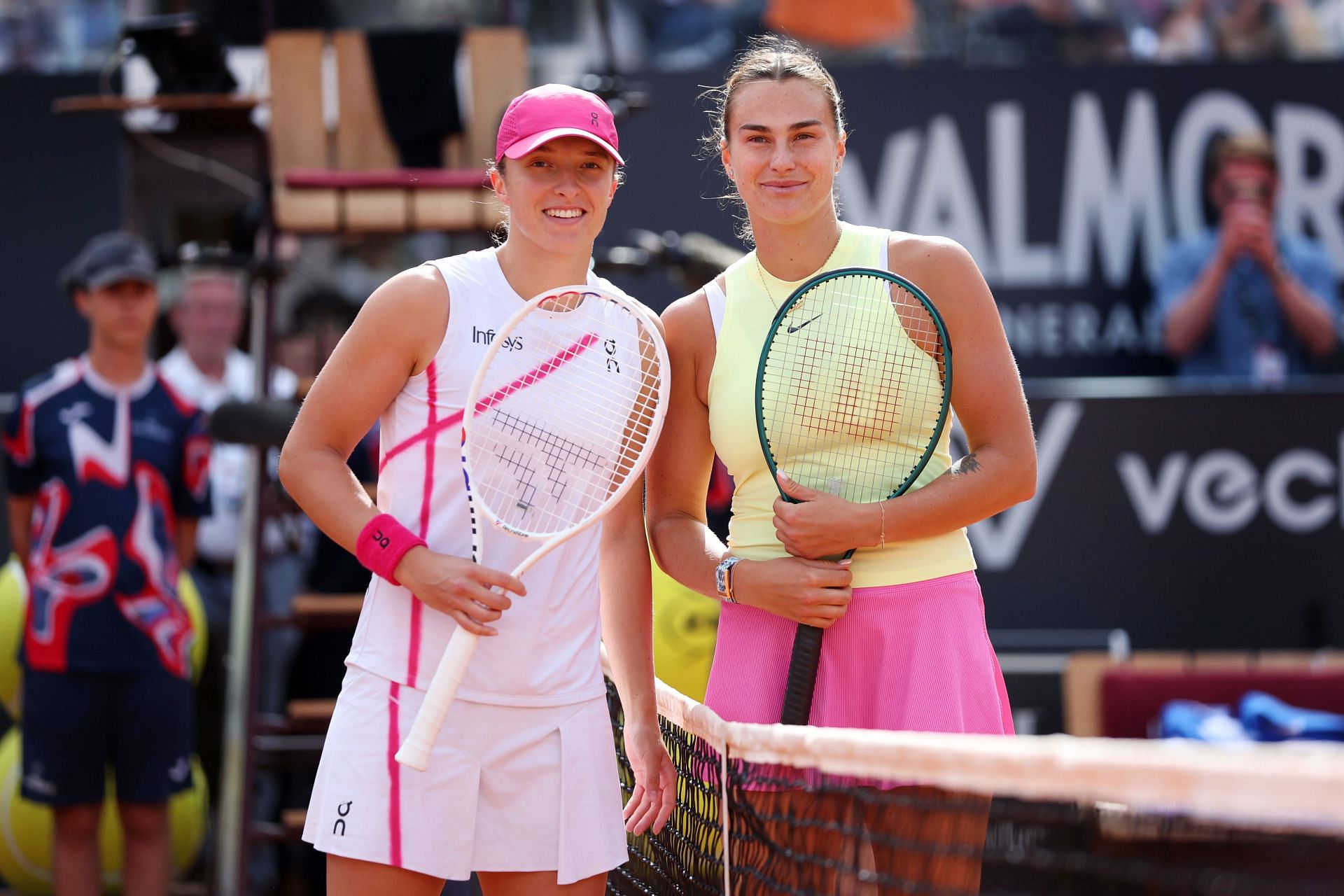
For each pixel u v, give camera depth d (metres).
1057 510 19.34
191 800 18.42
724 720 8.80
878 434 8.81
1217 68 21.61
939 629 8.64
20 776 17.47
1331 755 4.36
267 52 18.91
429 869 7.74
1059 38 24.44
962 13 24.47
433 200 18.34
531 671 7.94
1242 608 19.27
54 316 20.83
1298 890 5.24
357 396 7.92
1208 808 4.43
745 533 9.06
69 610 16.53
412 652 7.82
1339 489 19.34
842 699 8.74
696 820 8.73
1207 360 21.59
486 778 7.89
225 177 19.78
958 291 8.77
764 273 9.10
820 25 23.94
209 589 20.28
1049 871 5.95
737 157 8.81
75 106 17.61
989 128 21.58
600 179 8.13
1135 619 19.25
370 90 18.94
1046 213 21.62
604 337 8.30
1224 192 21.56
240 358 22.48
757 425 8.74
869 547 8.62
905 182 21.59
